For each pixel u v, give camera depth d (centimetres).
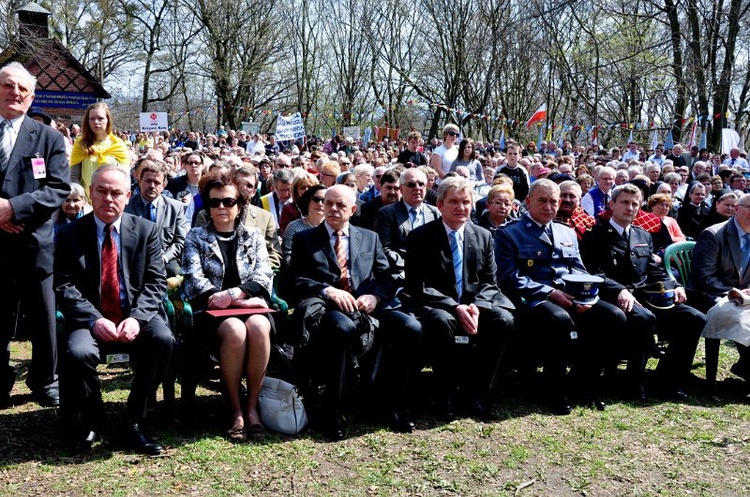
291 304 451
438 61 3122
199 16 2853
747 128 2816
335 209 411
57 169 376
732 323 457
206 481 314
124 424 350
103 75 2991
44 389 396
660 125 2958
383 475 329
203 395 425
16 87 361
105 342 352
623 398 459
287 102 3634
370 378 409
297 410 375
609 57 2603
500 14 2864
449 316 400
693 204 809
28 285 385
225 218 390
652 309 477
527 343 445
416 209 503
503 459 353
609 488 328
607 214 516
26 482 305
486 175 935
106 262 363
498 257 462
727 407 449
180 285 405
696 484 335
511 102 3123
